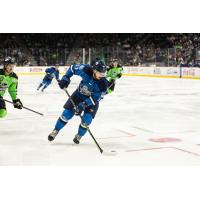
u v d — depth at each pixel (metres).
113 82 11.17
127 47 31.22
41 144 5.71
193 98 12.60
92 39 32.84
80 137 5.61
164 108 10.09
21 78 23.88
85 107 5.38
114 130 6.92
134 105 10.70
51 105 10.51
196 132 6.79
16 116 8.45
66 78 5.42
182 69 23.36
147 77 25.22
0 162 4.70
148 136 6.42
